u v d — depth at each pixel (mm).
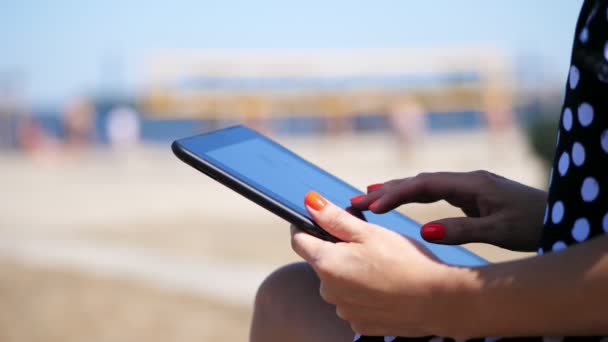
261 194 1368
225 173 1406
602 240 1075
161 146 33000
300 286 1544
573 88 1232
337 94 26891
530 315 1107
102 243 9633
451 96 26703
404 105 24109
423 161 21891
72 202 14305
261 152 1672
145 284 7121
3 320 5848
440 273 1173
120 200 14492
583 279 1066
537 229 1549
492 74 26562
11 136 34125
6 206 13805
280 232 10117
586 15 1215
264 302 1572
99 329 5539
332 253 1254
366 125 35375
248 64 26234
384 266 1209
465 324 1162
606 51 1162
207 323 5734
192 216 11961
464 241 1547
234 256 8484
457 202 1633
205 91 26297
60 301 6449
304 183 1598
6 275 7582
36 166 24016
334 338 1444
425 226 1531
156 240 9719
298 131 36344
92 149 30641
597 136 1183
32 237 10273
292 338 1510
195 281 7238
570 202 1224
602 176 1177
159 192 15906
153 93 26156
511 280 1114
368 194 1604
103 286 7020
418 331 1231
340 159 23125
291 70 26375
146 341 5254
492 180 1605
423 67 26703
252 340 1596
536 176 15805
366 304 1237
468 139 30422
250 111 26797
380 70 26625
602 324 1078
